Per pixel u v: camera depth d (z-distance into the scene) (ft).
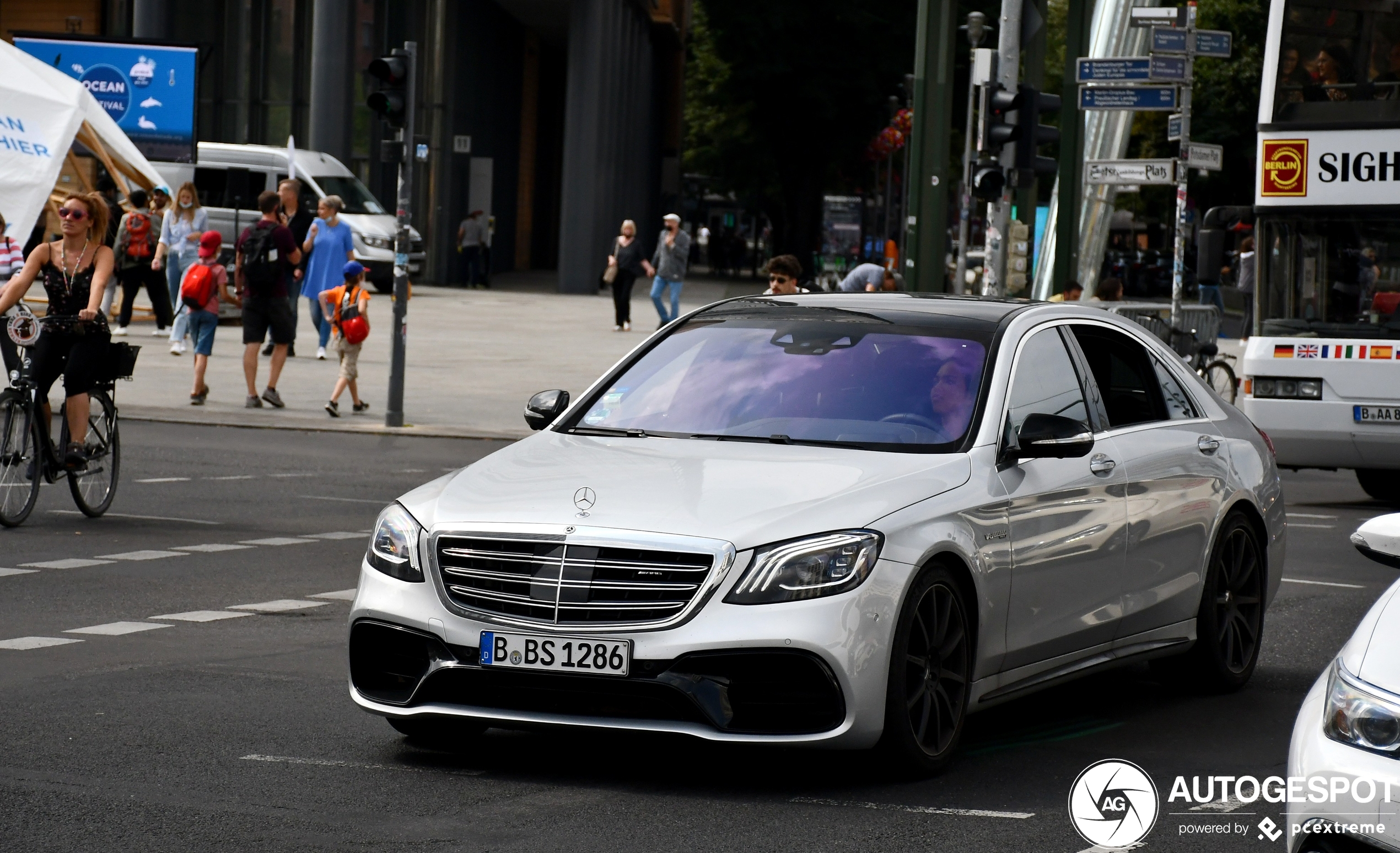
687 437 35.24
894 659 30.63
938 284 179.63
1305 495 87.30
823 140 323.57
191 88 157.69
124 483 75.46
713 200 498.69
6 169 122.72
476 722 31.50
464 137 248.32
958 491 32.86
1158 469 38.99
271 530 64.28
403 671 32.32
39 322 62.90
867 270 113.91
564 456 34.14
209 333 103.55
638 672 29.99
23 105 124.36
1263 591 42.96
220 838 27.55
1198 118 285.23
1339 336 80.48
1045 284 187.42
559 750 34.12
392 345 97.66
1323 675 22.07
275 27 245.86
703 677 29.84
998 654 33.71
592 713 30.60
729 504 30.96
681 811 29.71
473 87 259.80
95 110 130.93
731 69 315.17
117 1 276.21
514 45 291.58
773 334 38.06
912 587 30.94
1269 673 44.06
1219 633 41.04
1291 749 21.45
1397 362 79.10
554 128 343.05
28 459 63.21
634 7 301.02
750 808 29.99
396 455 87.92
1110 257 313.73
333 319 102.47
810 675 29.91
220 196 196.34
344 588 52.95
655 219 386.73
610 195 254.88
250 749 33.55
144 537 61.67
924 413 34.96
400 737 34.86
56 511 67.26
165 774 31.55
